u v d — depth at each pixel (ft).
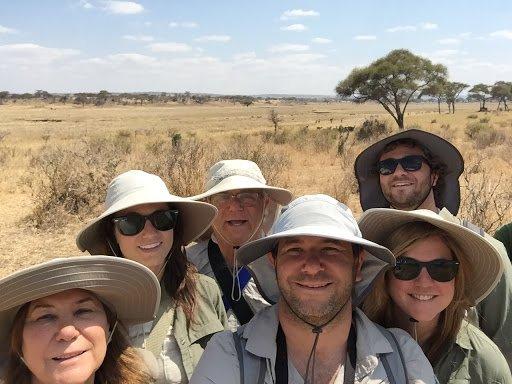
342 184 16.25
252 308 4.04
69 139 46.55
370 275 2.80
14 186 17.69
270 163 19.30
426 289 2.85
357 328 2.60
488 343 2.96
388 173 4.39
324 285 2.48
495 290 3.30
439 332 3.00
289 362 2.54
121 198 3.49
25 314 2.37
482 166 20.34
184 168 15.98
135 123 88.74
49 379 2.35
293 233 2.40
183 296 3.54
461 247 2.89
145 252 3.46
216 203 4.50
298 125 71.97
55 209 12.67
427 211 2.90
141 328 3.34
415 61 54.90
